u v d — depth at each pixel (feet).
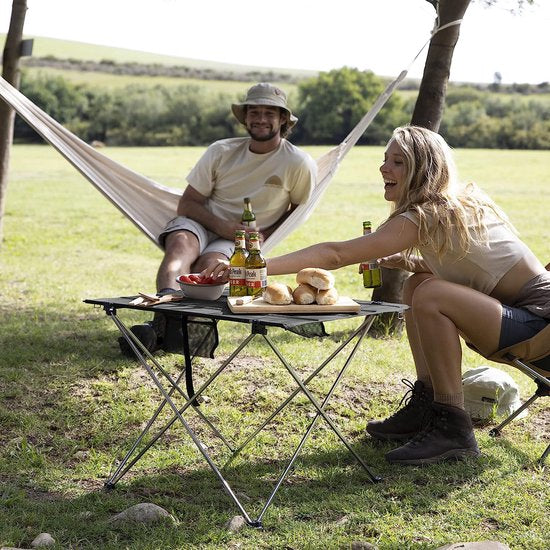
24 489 8.78
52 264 25.40
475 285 9.57
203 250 14.79
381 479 9.07
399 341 16.15
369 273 10.51
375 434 10.42
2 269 23.71
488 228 9.46
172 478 9.12
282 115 15.16
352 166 87.81
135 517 7.96
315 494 8.72
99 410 11.38
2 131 25.49
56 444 10.15
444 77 16.02
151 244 32.32
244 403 11.86
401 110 139.54
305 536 7.75
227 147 15.17
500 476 9.17
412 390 10.43
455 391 9.49
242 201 15.25
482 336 9.21
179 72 185.98
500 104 137.39
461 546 7.18
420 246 9.32
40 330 15.80
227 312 8.16
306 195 15.37
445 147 9.55
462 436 9.52
